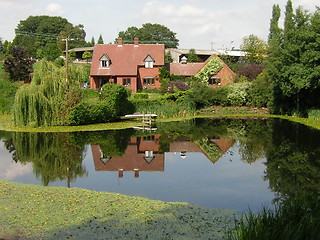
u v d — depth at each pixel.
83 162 17.11
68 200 11.06
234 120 35.31
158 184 13.54
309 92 35.97
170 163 17.12
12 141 22.39
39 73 28.39
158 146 21.39
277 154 18.42
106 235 8.55
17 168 15.92
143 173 15.27
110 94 32.81
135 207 10.46
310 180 13.64
